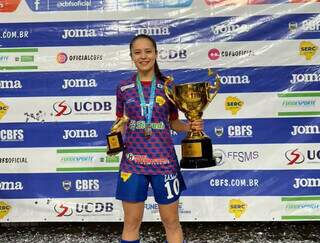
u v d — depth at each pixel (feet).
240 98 14.23
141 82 10.93
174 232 11.13
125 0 14.15
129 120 10.90
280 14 14.05
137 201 10.78
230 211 14.48
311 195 14.33
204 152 10.96
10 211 14.73
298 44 14.07
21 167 14.58
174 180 10.87
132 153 10.80
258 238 14.07
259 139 14.28
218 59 14.19
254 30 14.10
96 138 14.48
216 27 14.12
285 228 14.76
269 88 14.17
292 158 14.26
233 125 14.29
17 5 14.23
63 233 14.64
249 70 14.16
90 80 14.35
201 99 11.10
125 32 14.20
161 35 14.19
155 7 14.14
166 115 10.89
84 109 14.40
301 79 14.11
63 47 14.29
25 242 13.98
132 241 11.10
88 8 14.20
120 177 10.93
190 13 14.11
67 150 14.53
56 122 14.47
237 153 14.34
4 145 14.53
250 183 14.38
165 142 10.80
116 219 14.67
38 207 14.69
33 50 14.32
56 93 14.40
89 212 14.67
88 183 14.61
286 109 14.19
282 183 14.33
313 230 14.61
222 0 14.07
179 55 14.19
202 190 14.48
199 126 11.16
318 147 14.21
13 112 14.47
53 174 14.60
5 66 14.37
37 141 14.52
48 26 14.26
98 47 14.26
